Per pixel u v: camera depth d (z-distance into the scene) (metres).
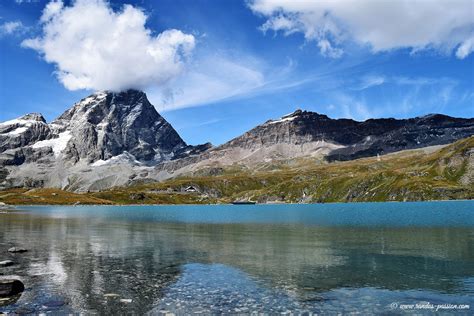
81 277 41.56
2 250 62.19
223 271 44.66
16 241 75.31
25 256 55.78
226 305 31.53
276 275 42.38
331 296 34.06
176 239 79.00
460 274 41.94
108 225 123.25
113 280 40.12
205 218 169.50
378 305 31.44
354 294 34.62
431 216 136.62
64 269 45.88
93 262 50.81
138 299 33.12
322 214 177.12
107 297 33.69
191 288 36.84
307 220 137.88
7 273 43.50
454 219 120.31
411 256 53.19
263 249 62.38
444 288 36.31
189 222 139.50
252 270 45.12
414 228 93.50
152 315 29.09
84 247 65.88
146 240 77.12
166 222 140.38
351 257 53.41
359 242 69.31
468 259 50.25
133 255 56.59
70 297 33.66
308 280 40.00
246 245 67.94
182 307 30.97
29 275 42.38
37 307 30.88
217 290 36.12
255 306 31.27
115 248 64.56
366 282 38.84
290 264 48.84
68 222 139.38
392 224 107.00
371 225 105.94
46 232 96.00
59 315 29.02
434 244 64.25
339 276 41.69
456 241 67.44
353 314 29.36
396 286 37.19
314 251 59.44
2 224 126.69
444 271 43.47
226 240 76.56
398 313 29.53
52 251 60.88
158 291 35.72
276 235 85.25
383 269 45.06
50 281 39.56
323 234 85.12
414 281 39.09
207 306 31.25
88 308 30.64
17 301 32.44
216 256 55.44
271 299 33.19
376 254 55.44
